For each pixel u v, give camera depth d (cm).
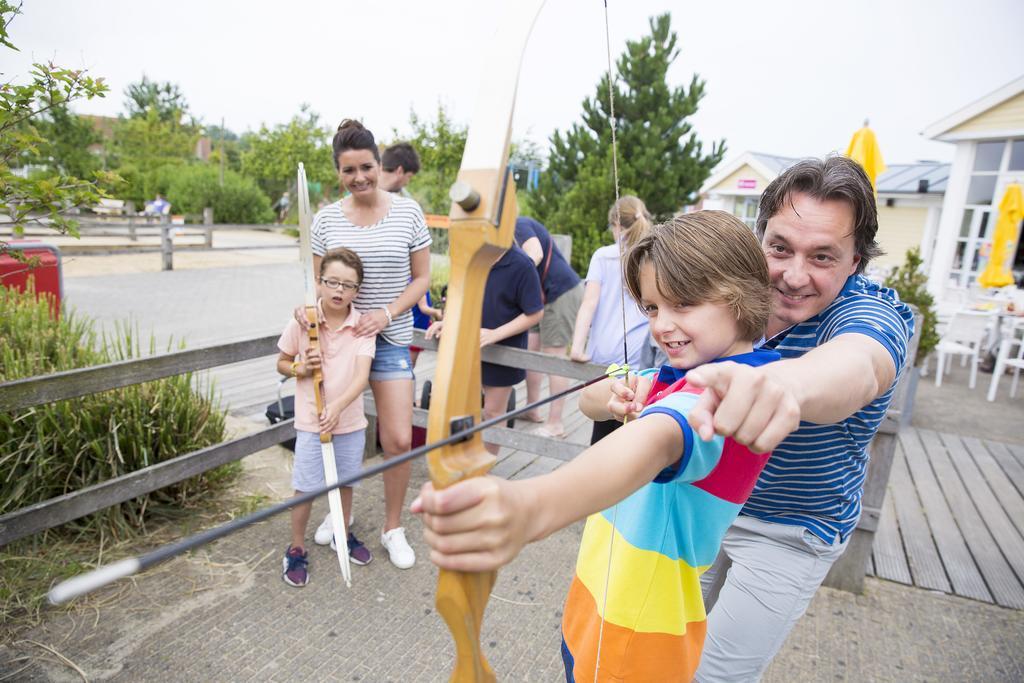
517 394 532
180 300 870
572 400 527
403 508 312
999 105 919
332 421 233
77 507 216
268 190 2981
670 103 971
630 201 331
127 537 268
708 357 100
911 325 127
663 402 90
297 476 243
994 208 963
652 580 104
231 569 252
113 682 191
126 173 2470
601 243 908
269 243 1947
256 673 198
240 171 3303
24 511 202
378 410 262
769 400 62
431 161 1290
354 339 242
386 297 254
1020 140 949
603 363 346
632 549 105
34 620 214
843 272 124
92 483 270
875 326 111
